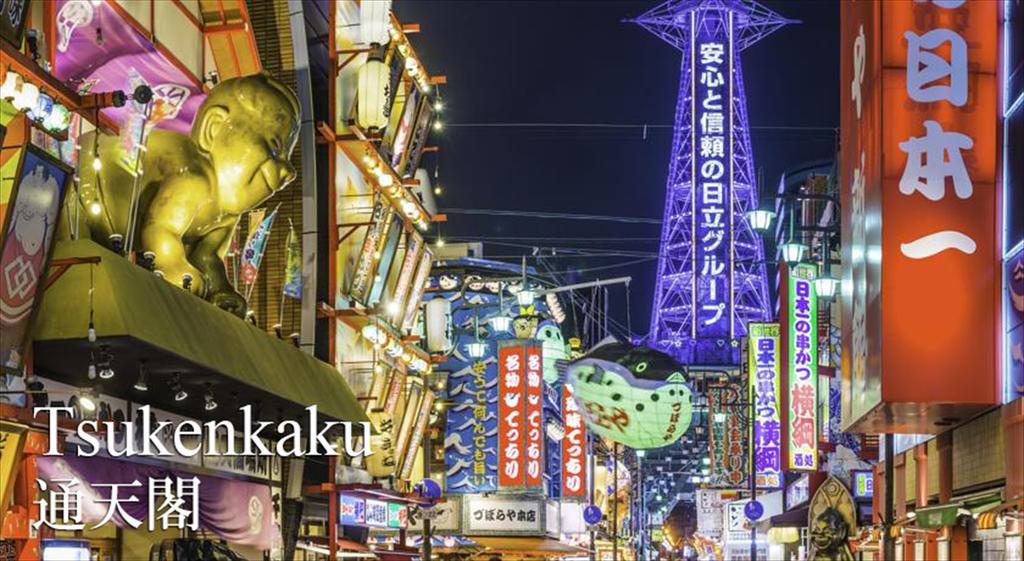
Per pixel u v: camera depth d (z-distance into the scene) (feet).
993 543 74.28
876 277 74.95
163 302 63.21
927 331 72.08
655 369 98.37
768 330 153.79
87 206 67.15
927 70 73.10
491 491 171.01
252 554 91.71
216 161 73.15
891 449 92.02
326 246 108.27
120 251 63.10
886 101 73.26
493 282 178.91
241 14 86.58
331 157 108.68
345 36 113.29
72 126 65.21
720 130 430.61
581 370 100.22
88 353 59.31
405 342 125.90
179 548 66.90
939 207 72.54
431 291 176.45
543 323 188.34
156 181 71.77
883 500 118.11
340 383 93.25
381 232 110.83
